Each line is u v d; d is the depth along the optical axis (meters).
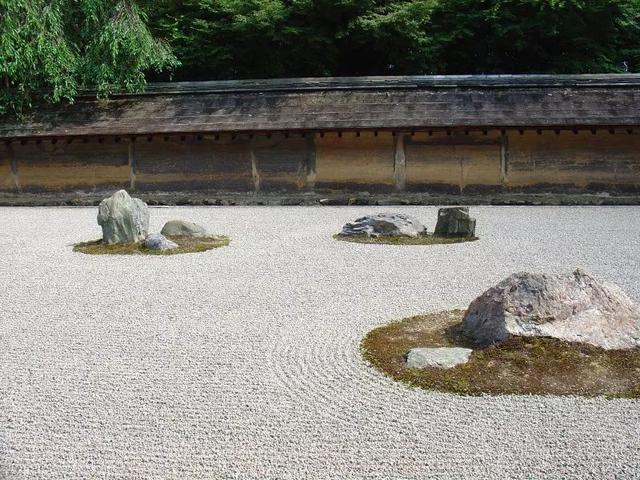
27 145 20.56
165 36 24.97
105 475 3.84
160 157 20.23
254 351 5.95
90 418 4.58
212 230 13.75
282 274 9.16
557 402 4.73
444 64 25.83
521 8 24.73
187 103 20.58
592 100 19.17
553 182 19.17
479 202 19.19
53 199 20.55
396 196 19.58
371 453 4.06
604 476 3.77
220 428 4.41
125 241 11.70
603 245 11.20
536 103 19.22
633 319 5.75
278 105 20.08
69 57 20.14
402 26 23.52
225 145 20.03
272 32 23.78
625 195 18.98
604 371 5.16
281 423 4.48
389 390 5.01
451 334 6.12
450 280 8.68
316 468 3.89
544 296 5.69
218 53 25.22
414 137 19.45
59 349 6.02
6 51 18.88
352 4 23.59
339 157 19.73
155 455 4.06
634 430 4.32
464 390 4.95
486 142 19.25
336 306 7.44
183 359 5.75
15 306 7.53
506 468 3.87
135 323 6.84
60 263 10.09
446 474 3.80
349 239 12.27
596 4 23.98
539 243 11.52
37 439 4.29
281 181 20.00
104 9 21.19
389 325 6.59
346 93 20.25
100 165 20.42
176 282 8.70
